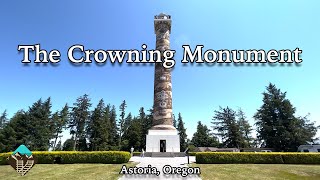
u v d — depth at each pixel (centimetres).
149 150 3588
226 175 1644
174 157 3189
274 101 6381
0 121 9356
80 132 7494
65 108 8194
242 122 8125
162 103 3856
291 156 2453
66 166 2091
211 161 2408
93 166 2053
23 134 6297
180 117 8519
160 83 3969
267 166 2097
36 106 6925
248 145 7744
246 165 2170
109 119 8075
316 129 6297
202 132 8394
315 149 5444
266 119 6366
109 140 7725
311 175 1711
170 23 4425
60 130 7838
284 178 1595
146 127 7919
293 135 5878
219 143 8119
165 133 3678
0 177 1653
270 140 6125
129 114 9056
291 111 6141
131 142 7519
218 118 8362
